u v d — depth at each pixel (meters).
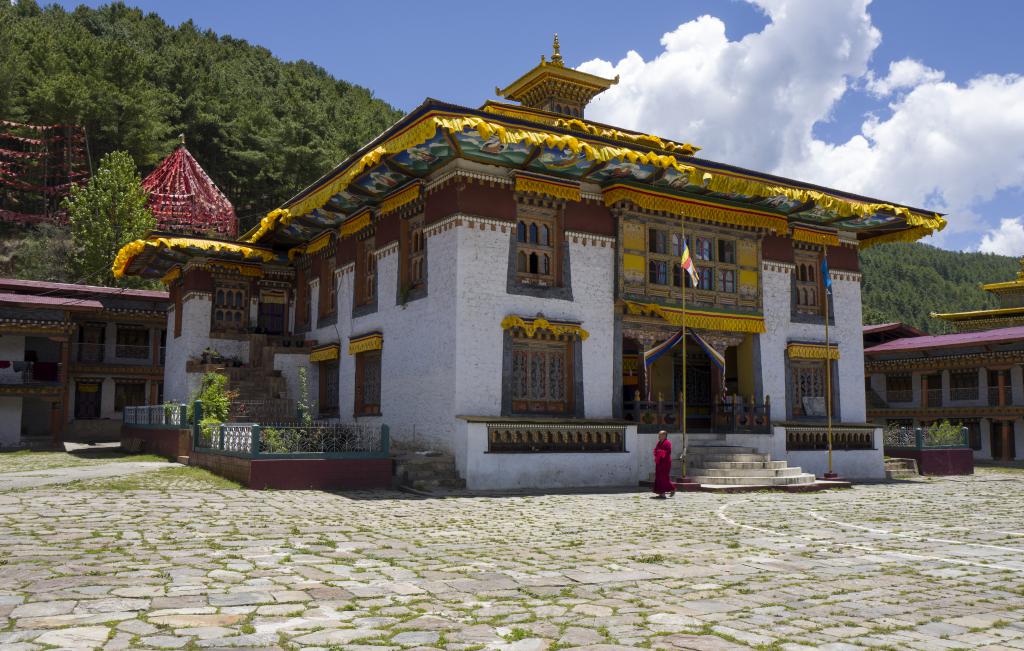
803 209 24.75
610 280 22.48
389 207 23.45
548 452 20.31
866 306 164.12
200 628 6.16
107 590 7.41
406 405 22.14
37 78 69.00
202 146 74.56
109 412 39.28
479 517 14.06
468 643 5.94
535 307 21.19
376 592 7.67
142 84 74.38
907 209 26.70
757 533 12.53
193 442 21.53
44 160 65.81
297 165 67.94
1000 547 11.45
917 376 43.19
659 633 6.32
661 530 12.72
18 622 6.23
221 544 10.23
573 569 9.15
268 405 26.42
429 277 21.47
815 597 7.85
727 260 24.53
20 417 32.72
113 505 13.70
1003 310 48.34
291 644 5.79
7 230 63.00
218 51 118.31
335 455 18.25
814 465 25.05
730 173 23.72
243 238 29.98
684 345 21.56
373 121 83.31
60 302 32.69
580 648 5.87
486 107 26.47
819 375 26.36
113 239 47.00
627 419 22.52
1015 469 33.62
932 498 19.34
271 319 30.59
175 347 30.69
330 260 28.22
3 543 9.82
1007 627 6.78
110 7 122.94
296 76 113.12
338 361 26.81
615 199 22.39
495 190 20.91
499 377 20.48
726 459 22.30
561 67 29.62
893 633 6.51
